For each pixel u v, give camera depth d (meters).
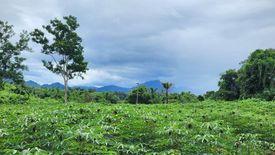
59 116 10.65
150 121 10.07
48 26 51.50
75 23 51.94
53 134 7.20
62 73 51.88
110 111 12.39
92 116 11.36
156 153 7.59
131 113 12.31
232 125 14.42
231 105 32.09
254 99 38.09
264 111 27.17
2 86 48.72
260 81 59.44
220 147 8.49
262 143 12.69
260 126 14.29
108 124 9.76
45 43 50.66
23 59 48.16
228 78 68.62
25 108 23.56
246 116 16.86
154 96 73.50
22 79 48.91
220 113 18.03
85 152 6.52
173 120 12.62
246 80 60.59
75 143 6.51
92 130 6.95
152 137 9.09
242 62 67.62
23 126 8.52
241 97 62.16
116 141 8.32
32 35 51.00
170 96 73.38
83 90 82.12
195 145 8.02
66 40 51.62
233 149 9.27
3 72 46.75
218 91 70.19
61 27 51.19
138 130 9.29
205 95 77.44
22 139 7.43
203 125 9.02
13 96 46.22
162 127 8.76
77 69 51.50
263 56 63.31
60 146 6.66
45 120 8.58
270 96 53.16
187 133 8.20
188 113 18.44
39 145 6.98
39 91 71.56
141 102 73.25
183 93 74.50
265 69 58.84
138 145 8.39
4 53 46.66
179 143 8.05
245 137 11.29
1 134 7.42
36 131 7.91
